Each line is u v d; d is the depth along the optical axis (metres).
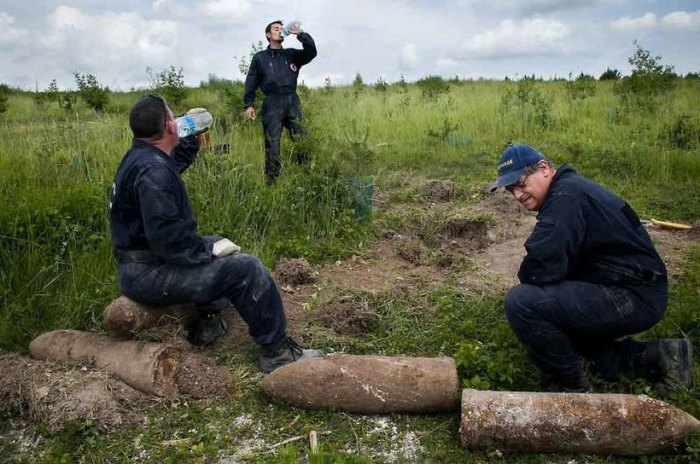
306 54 7.31
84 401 3.43
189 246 3.60
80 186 6.16
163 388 3.62
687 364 3.40
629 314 3.21
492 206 6.96
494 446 3.08
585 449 3.02
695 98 14.34
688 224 6.52
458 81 27.52
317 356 3.92
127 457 3.20
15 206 5.53
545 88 19.23
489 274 5.25
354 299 4.70
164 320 3.94
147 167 3.52
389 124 11.93
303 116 7.45
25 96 21.55
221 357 4.06
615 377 3.52
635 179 8.02
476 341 4.14
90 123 10.22
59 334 3.98
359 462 3.02
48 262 4.97
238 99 11.24
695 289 4.73
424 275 5.27
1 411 3.56
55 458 3.22
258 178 6.85
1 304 4.57
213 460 3.17
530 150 3.36
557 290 3.27
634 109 12.66
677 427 2.93
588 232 3.24
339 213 6.16
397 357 3.53
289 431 3.36
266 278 3.74
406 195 7.42
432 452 3.16
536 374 3.63
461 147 10.31
